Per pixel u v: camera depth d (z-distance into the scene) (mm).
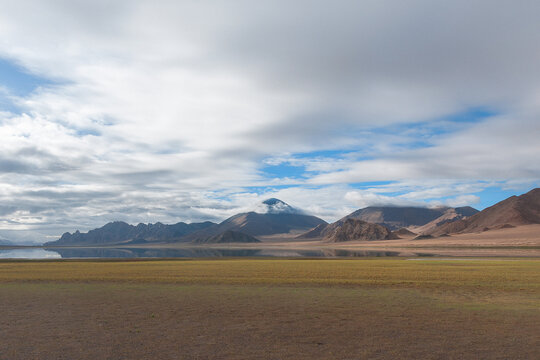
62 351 13422
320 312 19938
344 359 12523
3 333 15852
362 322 17688
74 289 28938
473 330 16156
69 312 20094
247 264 60562
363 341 14586
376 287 29719
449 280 34031
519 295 25703
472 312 19922
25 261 84562
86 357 12773
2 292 27500
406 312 19922
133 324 17328
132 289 28812
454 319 18266
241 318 18547
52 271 45406
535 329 16297
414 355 12914
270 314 19453
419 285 30703
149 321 17938
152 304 22344
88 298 24594
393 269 47344
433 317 18703
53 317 18859
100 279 35750
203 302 22953
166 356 12844
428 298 24422
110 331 16094
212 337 15164
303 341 14602
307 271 44406
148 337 15180
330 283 32188
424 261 69625
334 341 14594
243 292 27109
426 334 15547
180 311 20234
